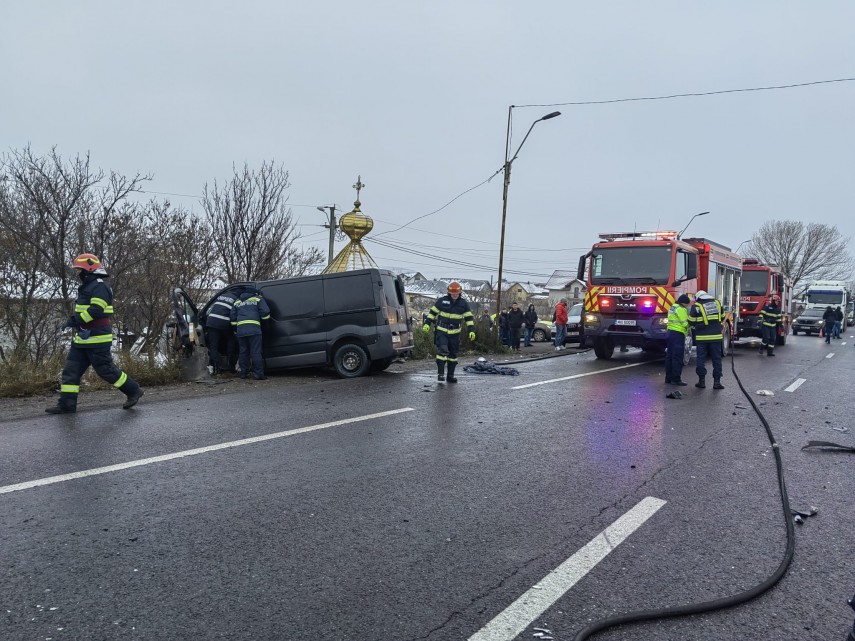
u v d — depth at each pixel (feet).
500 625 9.66
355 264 64.44
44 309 47.88
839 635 9.62
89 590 10.55
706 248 53.26
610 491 16.16
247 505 14.67
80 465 17.74
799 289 217.56
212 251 55.26
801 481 17.35
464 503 15.05
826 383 39.19
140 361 36.11
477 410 27.02
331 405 27.89
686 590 10.90
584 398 30.91
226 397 30.32
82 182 49.57
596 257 49.90
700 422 25.38
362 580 11.04
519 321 68.80
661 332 46.91
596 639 9.39
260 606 10.10
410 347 41.78
